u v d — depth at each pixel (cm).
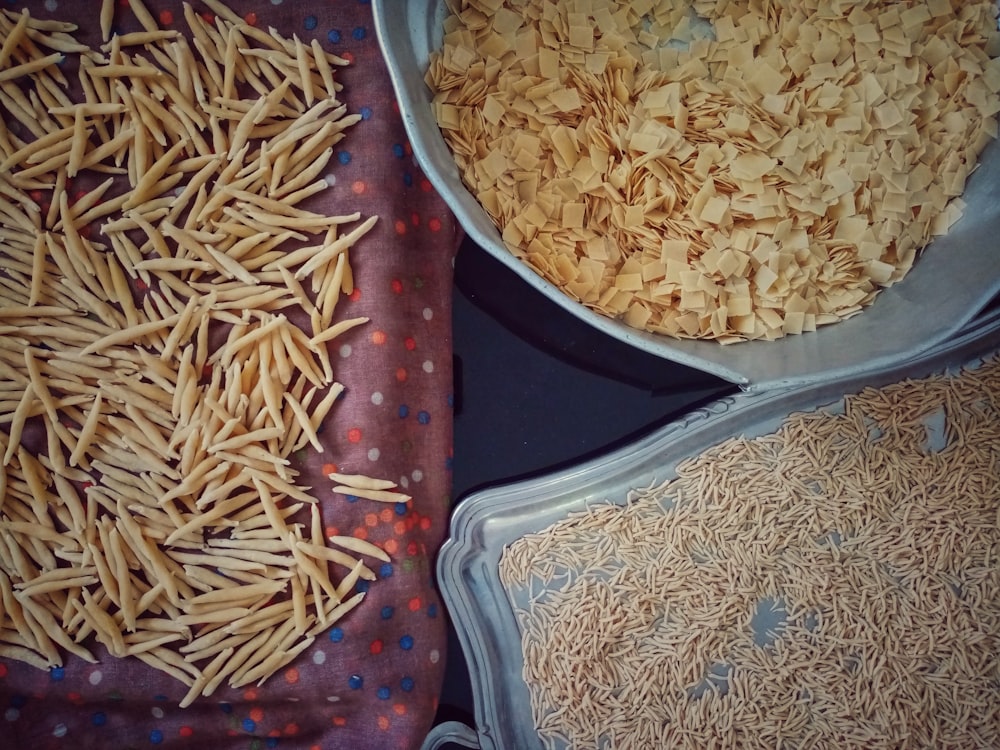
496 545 30
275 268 27
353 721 28
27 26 26
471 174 26
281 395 27
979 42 26
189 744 28
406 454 28
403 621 28
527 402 30
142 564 26
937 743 29
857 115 26
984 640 29
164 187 26
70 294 26
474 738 29
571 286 26
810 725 29
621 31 27
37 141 26
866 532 29
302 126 27
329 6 27
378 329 27
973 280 25
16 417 25
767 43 27
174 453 26
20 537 26
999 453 29
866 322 27
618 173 26
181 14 27
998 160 26
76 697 27
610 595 29
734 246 26
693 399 30
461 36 26
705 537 29
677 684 29
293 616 27
